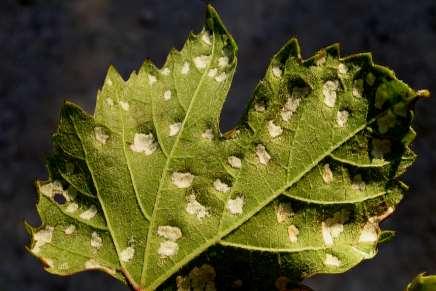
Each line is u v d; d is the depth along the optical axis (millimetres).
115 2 1146
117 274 260
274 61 256
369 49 1109
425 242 930
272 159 257
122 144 263
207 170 261
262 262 256
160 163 263
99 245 262
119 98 265
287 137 256
